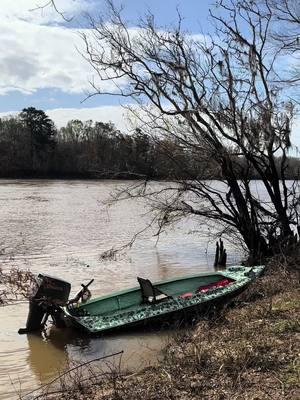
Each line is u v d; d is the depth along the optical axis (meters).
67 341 9.12
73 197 51.91
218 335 7.49
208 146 15.02
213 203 15.93
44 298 9.37
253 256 15.55
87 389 6.25
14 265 16.56
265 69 14.77
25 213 34.88
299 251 13.70
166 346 7.98
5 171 108.31
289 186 16.41
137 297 10.86
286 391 5.20
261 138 14.84
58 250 19.84
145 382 6.05
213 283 11.90
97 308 10.38
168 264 17.14
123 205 42.34
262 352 6.34
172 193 15.93
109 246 21.08
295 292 9.51
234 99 14.78
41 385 7.12
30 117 112.81
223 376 5.81
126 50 15.22
